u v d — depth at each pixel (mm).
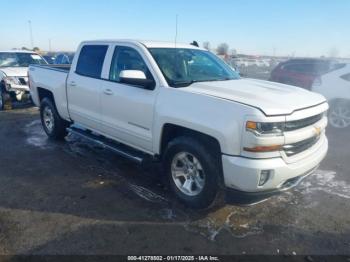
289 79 9422
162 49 4137
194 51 4590
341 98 7438
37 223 3271
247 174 2912
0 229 3150
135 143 4141
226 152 3020
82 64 5008
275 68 10117
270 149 2918
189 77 3971
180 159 3643
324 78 7695
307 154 3314
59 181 4305
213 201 3367
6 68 9656
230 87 3582
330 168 5008
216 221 3377
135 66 4066
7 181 4285
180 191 3672
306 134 3201
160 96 3637
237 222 3369
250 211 3600
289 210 3652
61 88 5410
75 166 4855
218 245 2982
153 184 4266
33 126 7461
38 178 4395
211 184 3260
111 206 3645
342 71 7523
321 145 3654
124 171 4695
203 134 3291
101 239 3029
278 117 2904
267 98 3172
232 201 3732
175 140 3555
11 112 9156
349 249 2971
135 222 3326
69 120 5508
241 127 2900
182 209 3602
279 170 2953
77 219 3361
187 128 3408
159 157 3926
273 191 3086
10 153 5422
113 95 4262
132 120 4047
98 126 4738
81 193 3959
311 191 4168
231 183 3074
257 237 3119
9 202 3701
